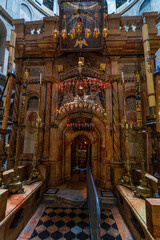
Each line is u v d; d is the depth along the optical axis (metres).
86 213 4.08
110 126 5.95
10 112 12.11
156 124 2.69
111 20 6.12
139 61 6.21
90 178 3.39
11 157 5.71
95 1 5.88
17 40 6.21
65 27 5.60
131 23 6.29
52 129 6.11
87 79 6.00
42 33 6.19
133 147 5.76
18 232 3.12
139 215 2.87
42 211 4.20
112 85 6.11
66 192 5.23
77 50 6.11
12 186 3.79
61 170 6.33
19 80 6.33
